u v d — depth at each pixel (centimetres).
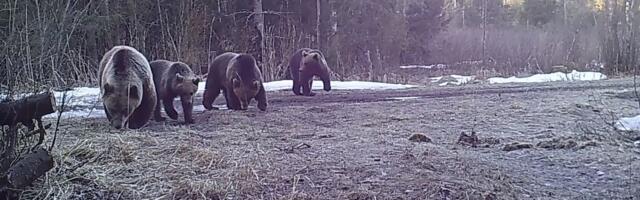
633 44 2397
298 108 1206
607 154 699
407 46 3369
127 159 630
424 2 3588
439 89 1655
